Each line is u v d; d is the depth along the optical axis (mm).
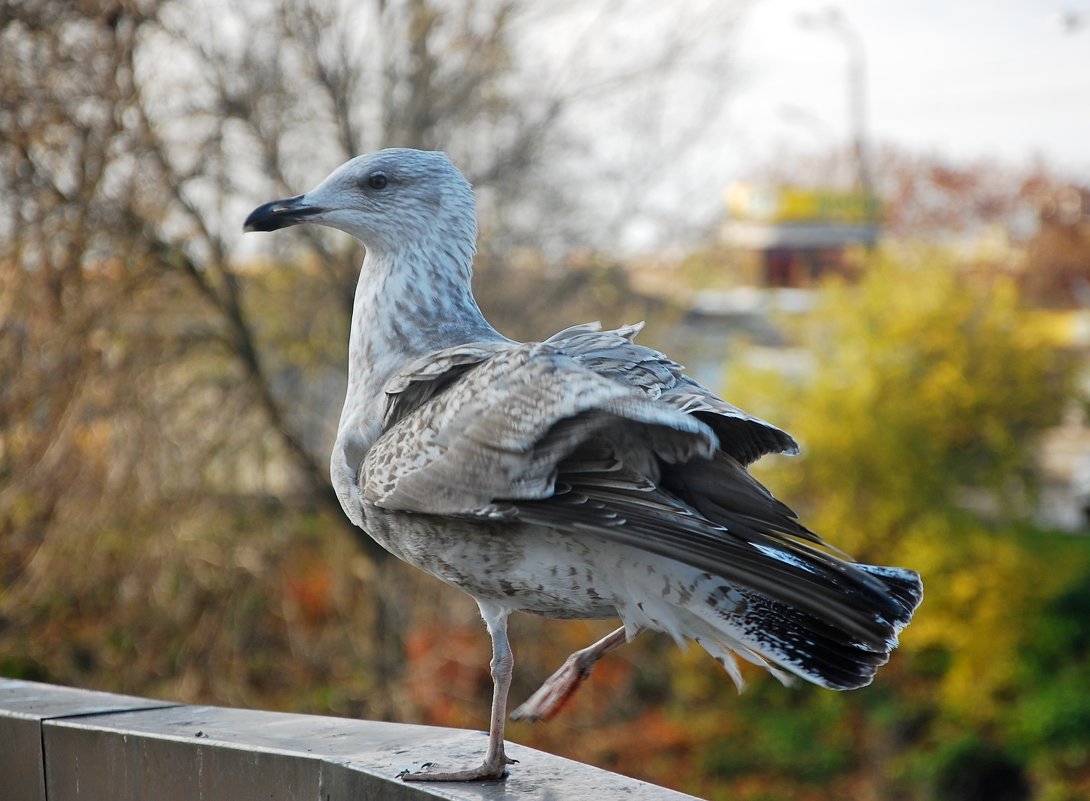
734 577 2787
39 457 10602
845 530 17797
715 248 15828
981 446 18891
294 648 13125
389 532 3400
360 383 3748
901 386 18500
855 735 17328
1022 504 19266
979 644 17438
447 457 3152
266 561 12883
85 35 10664
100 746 3705
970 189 45719
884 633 2793
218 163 12188
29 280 10625
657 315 15258
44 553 10789
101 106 10711
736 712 16750
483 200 13914
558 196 14422
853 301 19297
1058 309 41281
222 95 12031
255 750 3449
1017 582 17344
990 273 31625
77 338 10773
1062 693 16953
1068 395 19094
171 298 12664
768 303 20797
